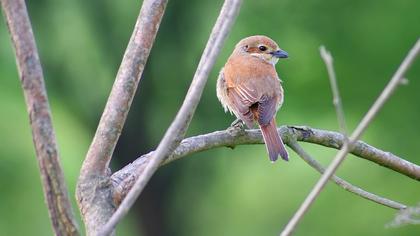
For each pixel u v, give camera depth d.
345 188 5.61
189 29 17.05
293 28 17.42
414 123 18.56
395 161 6.16
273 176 19.44
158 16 4.69
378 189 18.95
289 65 17.62
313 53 17.64
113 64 16.20
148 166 3.96
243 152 19.03
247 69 7.68
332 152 18.38
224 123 16.95
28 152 17.92
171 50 17.17
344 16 17.59
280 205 19.39
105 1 15.88
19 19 3.97
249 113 7.21
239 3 4.14
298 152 6.23
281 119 18.16
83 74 16.36
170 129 4.00
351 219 18.94
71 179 17.59
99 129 4.67
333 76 4.13
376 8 17.64
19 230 18.14
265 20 17.09
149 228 19.34
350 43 17.69
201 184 19.28
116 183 4.82
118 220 3.91
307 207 3.94
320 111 18.11
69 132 17.80
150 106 17.72
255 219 19.50
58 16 16.12
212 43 4.56
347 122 18.36
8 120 17.53
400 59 17.73
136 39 4.68
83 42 16.16
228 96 7.59
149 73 17.38
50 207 4.12
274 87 7.54
